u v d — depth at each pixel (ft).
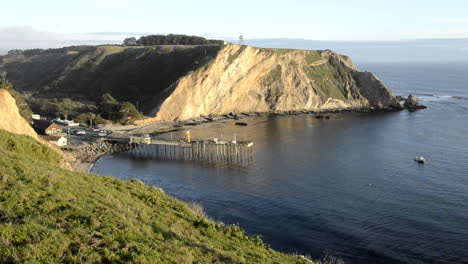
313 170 234.17
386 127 378.94
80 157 268.41
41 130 322.14
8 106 162.50
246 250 66.39
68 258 42.93
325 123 415.64
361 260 127.34
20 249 41.83
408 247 135.44
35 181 63.87
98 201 64.85
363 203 177.06
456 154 266.77
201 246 58.18
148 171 238.27
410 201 179.22
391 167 237.86
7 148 108.78
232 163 255.91
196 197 187.73
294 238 142.51
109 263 44.60
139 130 368.27
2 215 49.78
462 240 139.95
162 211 73.61
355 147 295.07
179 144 279.08
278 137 339.57
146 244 51.90
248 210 170.09
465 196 184.85
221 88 467.11
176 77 463.83
